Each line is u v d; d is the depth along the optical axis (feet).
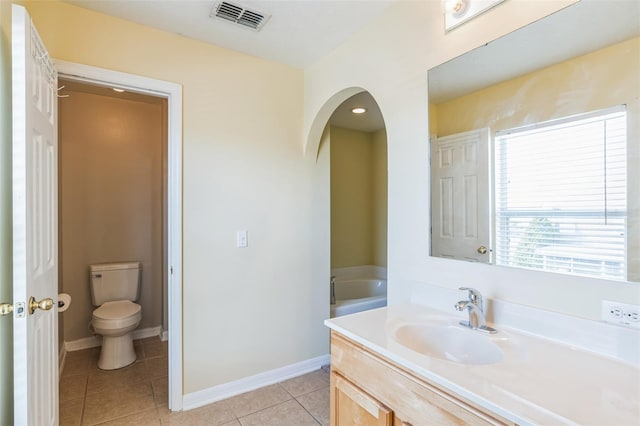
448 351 4.39
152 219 11.30
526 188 4.20
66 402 7.24
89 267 10.25
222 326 7.51
